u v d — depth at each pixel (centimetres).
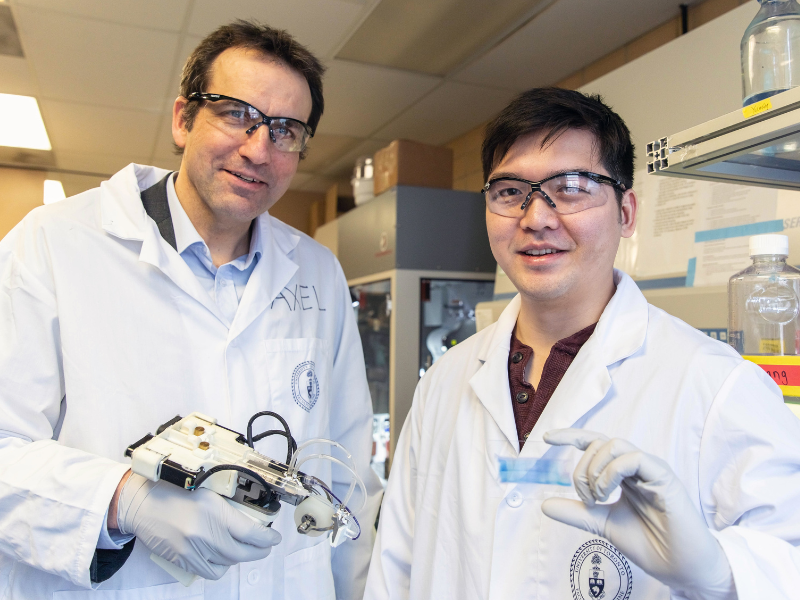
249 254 118
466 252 267
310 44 261
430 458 98
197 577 93
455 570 87
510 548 80
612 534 63
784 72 92
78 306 101
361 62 279
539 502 80
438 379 105
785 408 73
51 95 321
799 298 113
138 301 105
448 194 264
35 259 102
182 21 245
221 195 103
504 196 86
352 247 306
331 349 132
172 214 113
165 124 365
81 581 84
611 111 85
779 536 64
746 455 68
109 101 329
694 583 58
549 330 91
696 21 226
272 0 227
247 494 83
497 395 89
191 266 113
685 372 76
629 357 82
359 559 127
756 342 116
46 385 98
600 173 82
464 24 244
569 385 83
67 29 253
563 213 80
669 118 175
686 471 72
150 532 82
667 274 165
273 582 104
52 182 502
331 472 129
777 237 95
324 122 358
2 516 87
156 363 103
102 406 99
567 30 247
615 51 267
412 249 257
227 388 106
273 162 104
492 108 336
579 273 82
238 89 101
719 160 82
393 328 253
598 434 65
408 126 365
